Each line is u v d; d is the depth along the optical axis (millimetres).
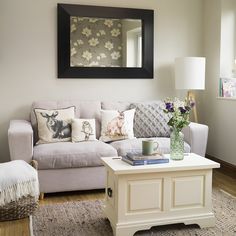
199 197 2646
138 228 2502
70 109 3859
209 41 4672
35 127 3844
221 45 4453
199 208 2654
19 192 2549
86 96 4379
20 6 4078
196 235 2545
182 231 2615
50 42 4199
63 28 4199
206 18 4711
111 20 4379
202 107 4871
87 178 3416
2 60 4074
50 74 4230
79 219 2822
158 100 4625
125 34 4441
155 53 4605
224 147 4410
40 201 3270
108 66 4406
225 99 4340
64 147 3395
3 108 4125
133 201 2490
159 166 2527
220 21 4430
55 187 3348
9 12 4051
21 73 4141
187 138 3812
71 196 3420
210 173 2656
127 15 4414
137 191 2494
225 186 3691
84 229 2639
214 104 4617
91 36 4320
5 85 4109
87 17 4285
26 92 4172
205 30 4750
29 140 3240
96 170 3434
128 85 4520
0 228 2482
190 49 4750
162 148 3619
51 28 4191
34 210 2691
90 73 4340
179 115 2738
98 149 3408
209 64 4699
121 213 2475
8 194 2520
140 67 4527
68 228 2652
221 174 4168
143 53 4520
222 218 2836
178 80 4270
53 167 3307
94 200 3279
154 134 4055
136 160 2553
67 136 3703
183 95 4746
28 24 4117
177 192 2588
